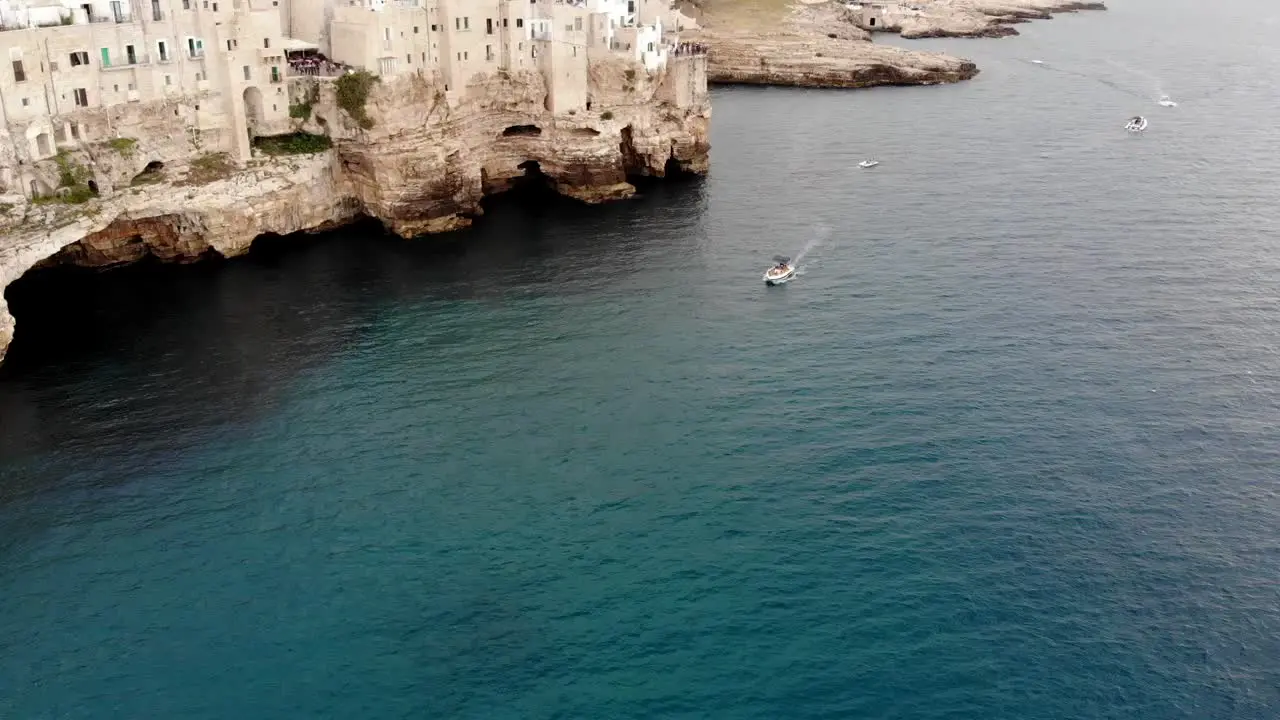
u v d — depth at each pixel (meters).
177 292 89.62
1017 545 58.72
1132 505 62.09
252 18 96.94
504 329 84.44
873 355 80.12
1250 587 55.66
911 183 126.50
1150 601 54.75
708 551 58.47
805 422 70.75
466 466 66.12
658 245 104.12
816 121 165.25
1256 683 49.81
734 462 66.44
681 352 80.88
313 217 102.75
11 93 79.56
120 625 53.25
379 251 100.88
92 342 80.44
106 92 87.06
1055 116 165.12
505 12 111.12
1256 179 126.50
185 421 70.44
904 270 97.25
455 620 53.69
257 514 61.38
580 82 116.88
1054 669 50.56
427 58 104.81
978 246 103.62
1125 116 164.25
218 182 93.44
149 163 90.94
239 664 51.06
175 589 55.66
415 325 84.81
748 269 97.94
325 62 103.69
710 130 158.62
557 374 77.31
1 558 57.53
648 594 55.38
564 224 111.00
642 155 125.94
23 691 49.44
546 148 117.81
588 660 51.31
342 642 52.34
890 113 170.62
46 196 82.81
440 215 106.50
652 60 120.69
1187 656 51.31
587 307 88.88
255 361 78.31
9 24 81.50
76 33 84.00
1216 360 79.19
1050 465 65.88
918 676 50.25
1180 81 195.75
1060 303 89.38
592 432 69.81
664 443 68.56
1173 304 89.19
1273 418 71.19
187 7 91.38
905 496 62.84
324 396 73.81
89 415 70.75
